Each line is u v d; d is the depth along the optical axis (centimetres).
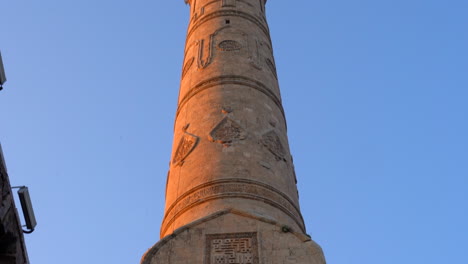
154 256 1984
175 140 2664
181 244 2020
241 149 2442
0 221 1656
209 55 2934
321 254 1969
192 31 3228
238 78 2773
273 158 2498
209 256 1980
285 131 2770
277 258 1967
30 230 1894
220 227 2069
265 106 2719
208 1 3369
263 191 2322
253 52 2977
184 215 2278
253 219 2088
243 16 3222
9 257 1739
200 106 2670
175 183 2438
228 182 2309
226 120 2559
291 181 2523
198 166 2400
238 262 1961
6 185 1697
